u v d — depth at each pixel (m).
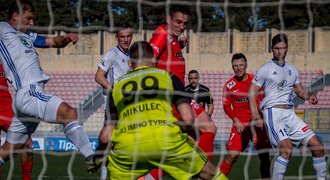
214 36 34.22
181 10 9.45
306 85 31.56
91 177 14.12
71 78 34.12
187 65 34.12
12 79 8.60
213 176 7.78
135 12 20.91
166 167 7.64
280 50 10.85
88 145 8.04
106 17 30.33
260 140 12.02
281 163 10.38
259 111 11.91
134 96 7.61
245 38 34.00
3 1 28.20
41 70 8.84
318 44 33.41
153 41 9.46
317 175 10.66
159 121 7.49
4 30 8.71
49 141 23.58
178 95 7.66
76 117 8.22
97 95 31.98
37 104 8.28
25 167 10.48
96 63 34.91
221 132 27.50
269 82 10.83
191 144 7.79
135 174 7.72
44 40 9.53
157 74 7.72
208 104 14.05
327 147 19.69
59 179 13.62
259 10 42.16
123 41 11.00
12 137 8.84
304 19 44.31
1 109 10.99
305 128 10.69
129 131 7.51
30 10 8.95
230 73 33.22
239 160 18.56
